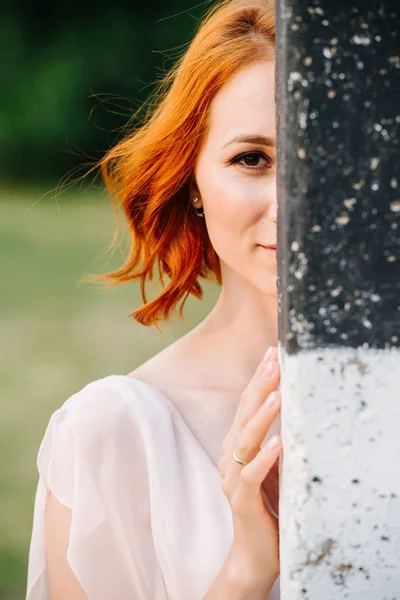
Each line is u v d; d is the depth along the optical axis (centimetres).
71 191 1864
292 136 97
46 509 189
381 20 95
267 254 167
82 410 183
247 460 135
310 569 104
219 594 146
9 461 571
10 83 2011
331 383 100
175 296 208
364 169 97
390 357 100
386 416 101
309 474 102
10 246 1337
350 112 96
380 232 98
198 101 169
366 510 103
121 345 830
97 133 2011
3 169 1991
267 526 137
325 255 98
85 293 1048
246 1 171
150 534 180
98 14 2030
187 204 197
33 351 825
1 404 680
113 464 179
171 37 2030
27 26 2023
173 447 181
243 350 193
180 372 193
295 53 96
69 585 181
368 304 99
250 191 166
